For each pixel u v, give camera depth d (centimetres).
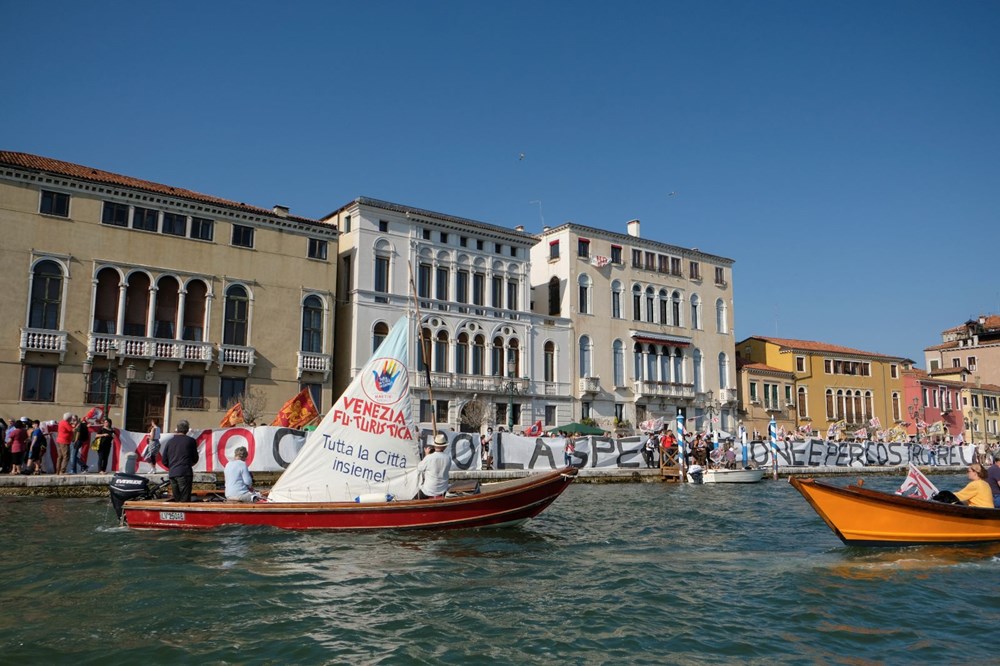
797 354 6131
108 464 2275
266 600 980
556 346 4709
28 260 3100
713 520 1875
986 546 1438
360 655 785
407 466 1569
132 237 3338
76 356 3166
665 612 970
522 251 4634
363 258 3944
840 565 1274
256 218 3653
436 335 4172
